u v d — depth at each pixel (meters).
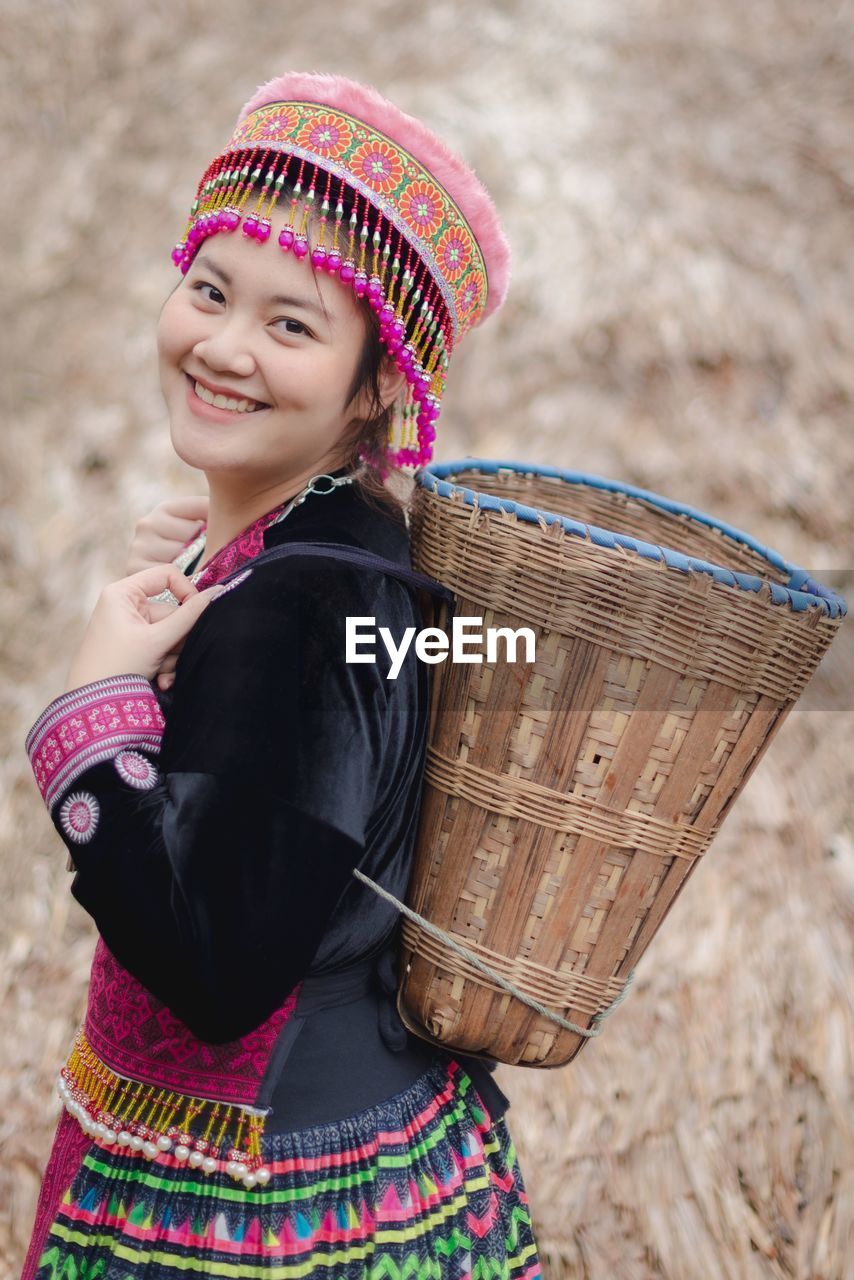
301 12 5.75
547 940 1.30
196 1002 1.15
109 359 4.53
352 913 1.27
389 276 1.30
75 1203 1.30
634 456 4.02
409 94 5.13
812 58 5.37
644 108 5.12
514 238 4.59
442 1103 1.43
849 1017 2.75
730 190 4.81
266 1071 1.26
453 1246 1.36
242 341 1.27
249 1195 1.26
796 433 4.11
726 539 1.65
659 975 2.85
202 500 1.67
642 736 1.26
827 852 3.09
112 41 5.70
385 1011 1.36
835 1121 2.58
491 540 1.26
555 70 5.26
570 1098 2.64
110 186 5.14
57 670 3.62
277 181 1.25
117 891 1.15
